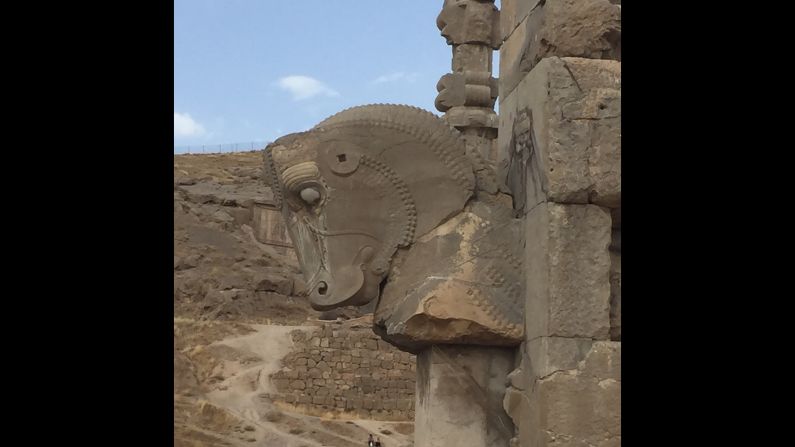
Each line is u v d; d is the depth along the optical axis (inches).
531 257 217.9
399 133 227.9
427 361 225.6
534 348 211.6
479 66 397.1
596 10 217.8
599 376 204.2
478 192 231.0
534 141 219.6
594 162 209.9
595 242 209.2
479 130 390.3
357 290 222.5
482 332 217.3
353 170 226.1
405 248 225.8
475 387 221.5
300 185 225.9
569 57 216.2
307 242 228.1
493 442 221.1
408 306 218.5
